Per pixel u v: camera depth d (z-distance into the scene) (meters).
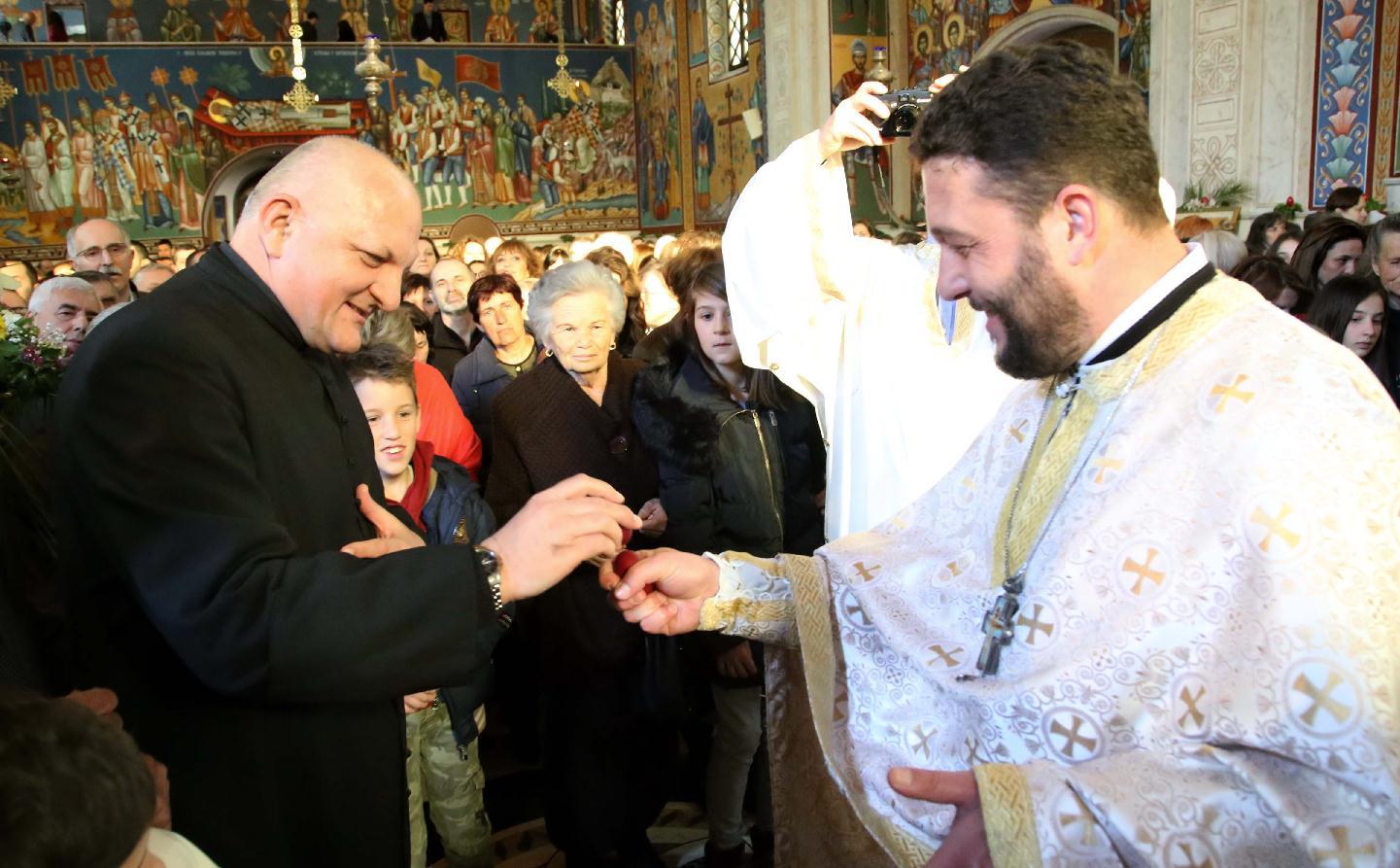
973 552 1.44
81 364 1.46
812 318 2.27
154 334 1.46
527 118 18.34
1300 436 1.08
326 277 1.61
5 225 16.62
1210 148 7.69
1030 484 1.34
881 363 2.23
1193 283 1.24
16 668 1.59
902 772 1.10
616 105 18.62
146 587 1.38
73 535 1.49
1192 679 1.10
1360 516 1.04
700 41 16.08
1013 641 1.25
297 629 1.34
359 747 1.68
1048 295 1.21
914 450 2.21
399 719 1.79
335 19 19.33
